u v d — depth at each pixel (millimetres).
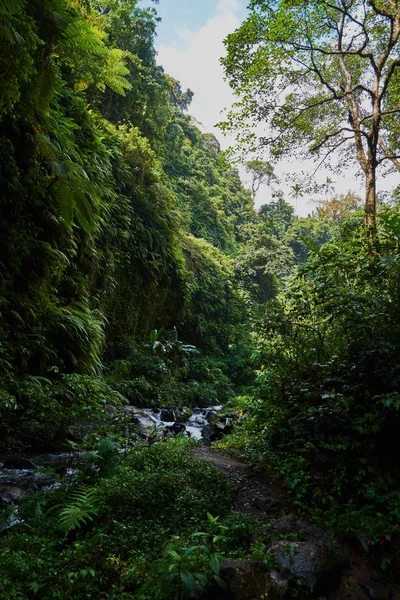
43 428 5848
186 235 21969
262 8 7461
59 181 7547
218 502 3510
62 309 8469
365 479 3594
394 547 2771
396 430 3725
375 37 8695
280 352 4891
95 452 4180
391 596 2502
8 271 7215
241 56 7996
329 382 4301
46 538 2842
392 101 8969
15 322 7160
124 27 17688
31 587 2145
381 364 3840
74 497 3377
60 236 8672
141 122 19297
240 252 27938
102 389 7020
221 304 20953
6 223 7098
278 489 3943
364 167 8016
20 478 4387
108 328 12328
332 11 7848
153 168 16500
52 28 7309
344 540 2996
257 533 2994
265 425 5035
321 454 3996
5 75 5992
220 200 32875
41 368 7316
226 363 18703
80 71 10180
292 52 7734
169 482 3561
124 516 3154
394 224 4398
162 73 20281
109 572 2443
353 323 4176
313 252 5059
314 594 2441
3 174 7145
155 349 13609
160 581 2162
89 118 11430
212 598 2215
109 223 11867
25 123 7664
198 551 2559
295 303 4965
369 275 4391
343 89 8570
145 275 14266
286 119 8664
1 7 4926
